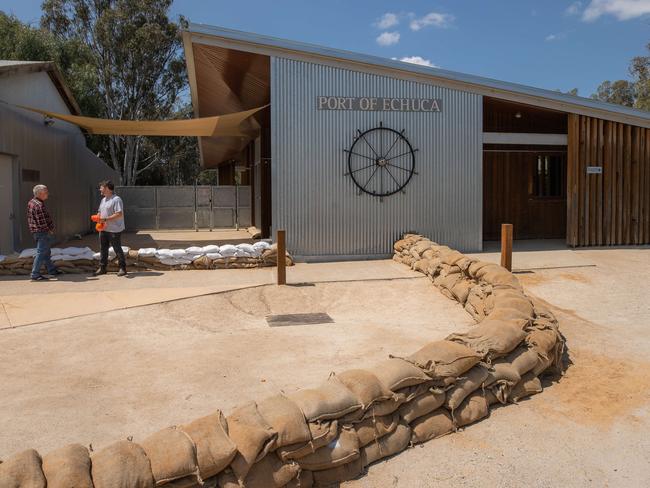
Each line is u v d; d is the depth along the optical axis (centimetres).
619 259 1085
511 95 1170
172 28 3062
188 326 702
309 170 1098
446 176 1152
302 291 862
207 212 1983
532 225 1408
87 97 2936
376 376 388
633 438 400
